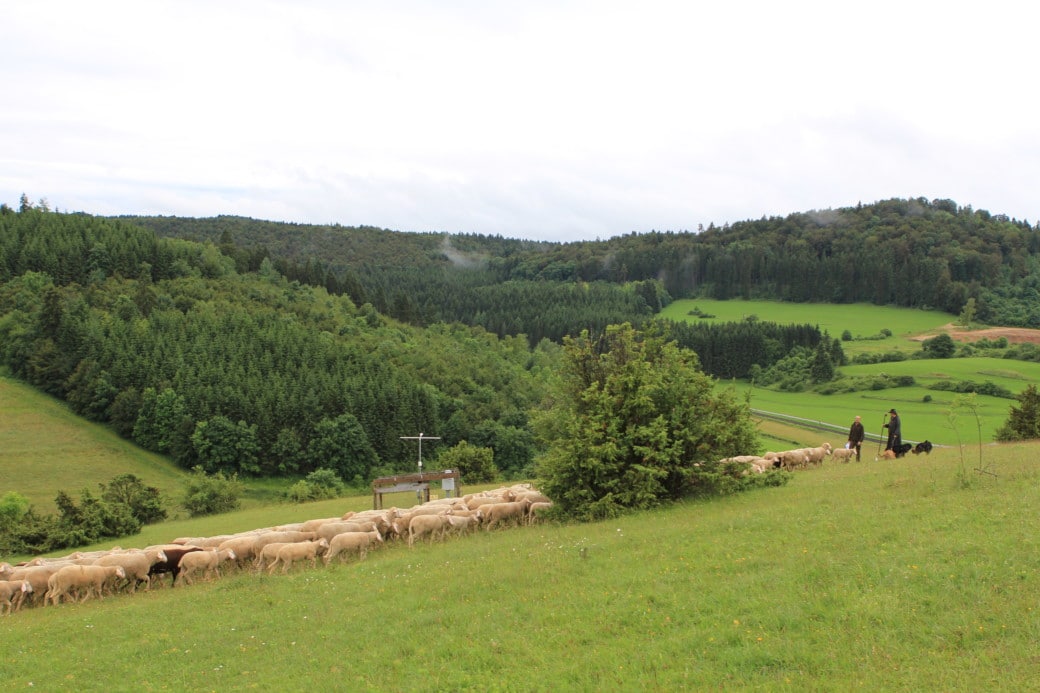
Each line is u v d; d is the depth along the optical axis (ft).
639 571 47.98
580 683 33.53
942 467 74.74
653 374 77.51
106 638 50.21
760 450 82.64
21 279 381.81
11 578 67.26
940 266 551.18
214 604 55.98
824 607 37.63
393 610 47.32
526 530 73.67
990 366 351.46
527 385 403.75
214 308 395.96
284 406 299.38
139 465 274.57
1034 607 34.37
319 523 82.53
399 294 567.59
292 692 36.55
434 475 132.05
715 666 33.24
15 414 286.87
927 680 29.71
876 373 353.51
